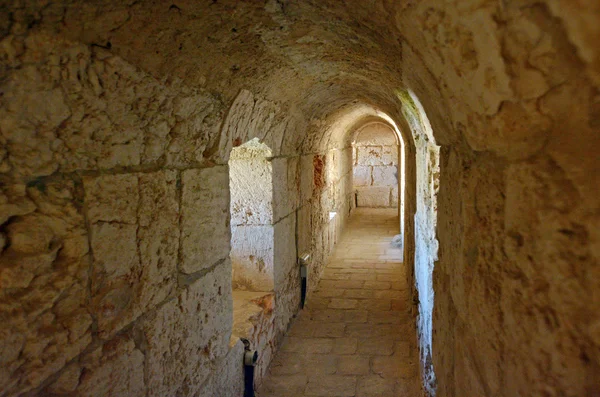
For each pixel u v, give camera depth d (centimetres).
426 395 257
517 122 71
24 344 117
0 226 114
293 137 399
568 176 61
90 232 139
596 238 55
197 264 212
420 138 304
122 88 144
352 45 209
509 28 61
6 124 110
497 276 86
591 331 56
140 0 126
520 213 75
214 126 218
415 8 90
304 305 466
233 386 264
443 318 151
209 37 168
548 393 65
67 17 114
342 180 816
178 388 196
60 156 128
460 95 91
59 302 128
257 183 353
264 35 193
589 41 51
